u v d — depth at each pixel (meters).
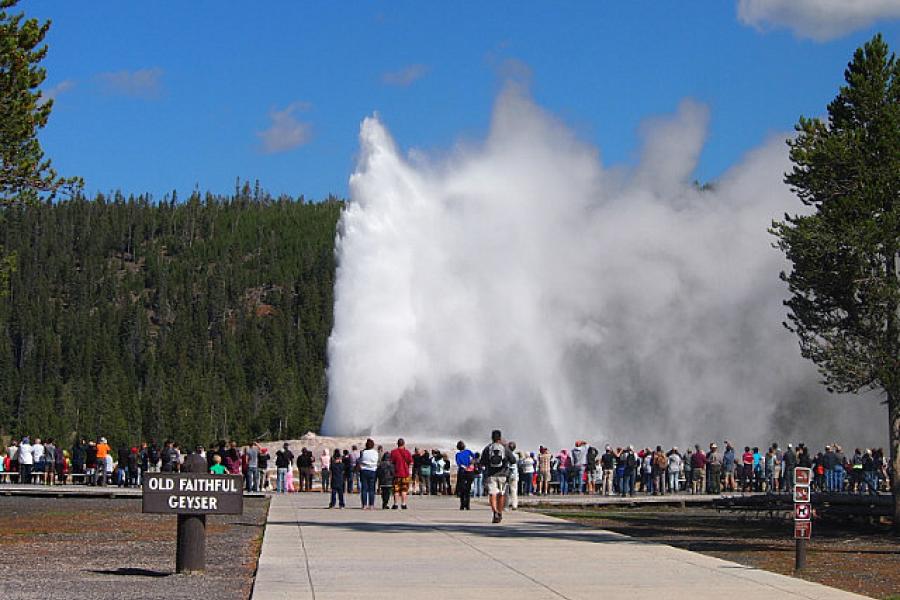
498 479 22.70
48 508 28.66
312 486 39.56
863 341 22.77
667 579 13.98
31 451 40.78
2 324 154.88
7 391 134.62
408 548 17.25
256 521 23.69
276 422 115.69
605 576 14.18
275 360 144.00
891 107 22.66
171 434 106.25
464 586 13.14
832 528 25.48
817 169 22.84
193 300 182.12
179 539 14.34
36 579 13.69
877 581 14.90
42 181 21.55
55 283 188.00
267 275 195.12
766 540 21.55
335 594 12.39
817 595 12.77
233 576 14.13
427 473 35.72
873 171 22.34
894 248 22.14
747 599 12.41
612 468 37.59
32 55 20.98
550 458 40.44
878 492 31.72
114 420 106.06
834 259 22.42
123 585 13.16
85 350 146.50
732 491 39.91
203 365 147.25
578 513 29.05
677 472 38.19
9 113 20.36
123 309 172.00
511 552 16.83
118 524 23.03
